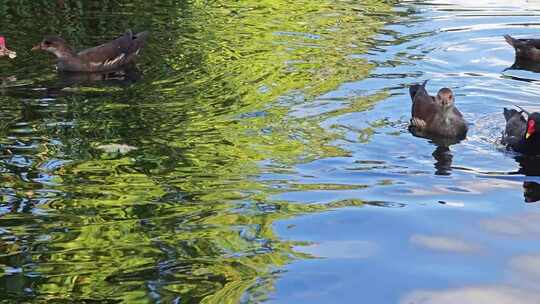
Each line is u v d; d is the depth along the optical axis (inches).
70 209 396.5
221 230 370.6
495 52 714.8
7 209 396.5
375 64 673.0
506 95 596.1
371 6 898.1
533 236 363.3
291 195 411.8
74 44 722.8
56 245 357.4
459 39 753.6
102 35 754.8
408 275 326.6
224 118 537.3
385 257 342.3
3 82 625.6
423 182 431.2
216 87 609.0
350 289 315.0
